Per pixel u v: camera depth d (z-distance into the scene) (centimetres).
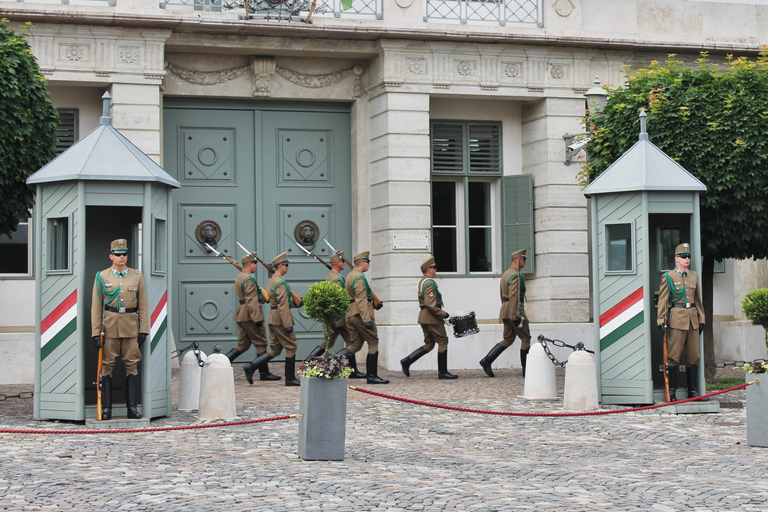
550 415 1109
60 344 1046
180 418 1085
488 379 1481
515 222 1752
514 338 1524
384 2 1650
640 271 1167
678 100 1307
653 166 1173
